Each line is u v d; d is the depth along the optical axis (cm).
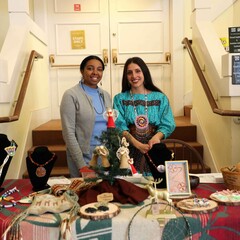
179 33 445
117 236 119
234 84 245
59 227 119
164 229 120
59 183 167
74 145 200
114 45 457
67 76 461
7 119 232
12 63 281
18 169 297
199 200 131
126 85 223
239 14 381
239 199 133
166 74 464
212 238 121
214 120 298
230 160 257
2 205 137
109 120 146
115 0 451
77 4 449
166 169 145
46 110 440
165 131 209
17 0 319
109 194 137
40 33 403
